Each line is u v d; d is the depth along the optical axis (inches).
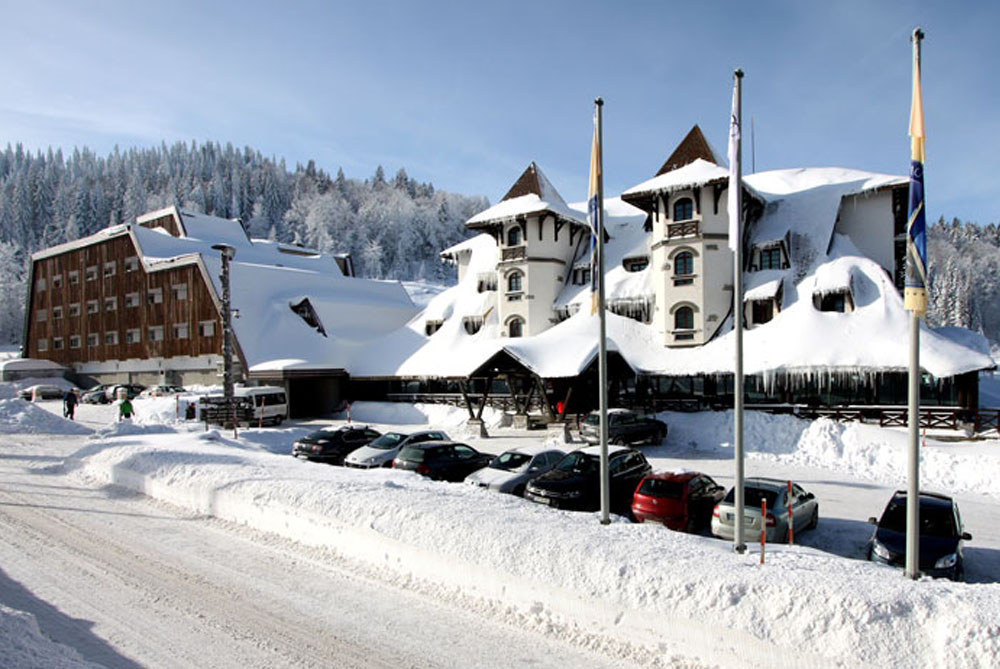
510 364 1228.5
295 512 482.0
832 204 1443.2
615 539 378.0
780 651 272.4
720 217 1381.6
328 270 2856.8
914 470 347.6
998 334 5585.6
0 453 915.4
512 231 1705.2
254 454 767.7
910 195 355.3
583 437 1109.1
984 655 244.4
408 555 404.5
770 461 986.7
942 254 6166.3
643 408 1279.5
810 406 1170.0
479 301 1801.2
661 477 624.1
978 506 700.0
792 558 382.0
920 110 355.6
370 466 797.9
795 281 1334.9
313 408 1847.9
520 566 357.1
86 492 645.3
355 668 287.7
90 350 2448.3
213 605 357.7
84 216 6215.6
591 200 514.9
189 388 1888.5
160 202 6648.6
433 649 307.4
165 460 658.2
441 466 754.8
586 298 1583.4
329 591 380.5
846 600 278.1
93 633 319.0
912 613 269.4
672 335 1389.0
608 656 301.7
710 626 290.5
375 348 1839.3
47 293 2684.5
